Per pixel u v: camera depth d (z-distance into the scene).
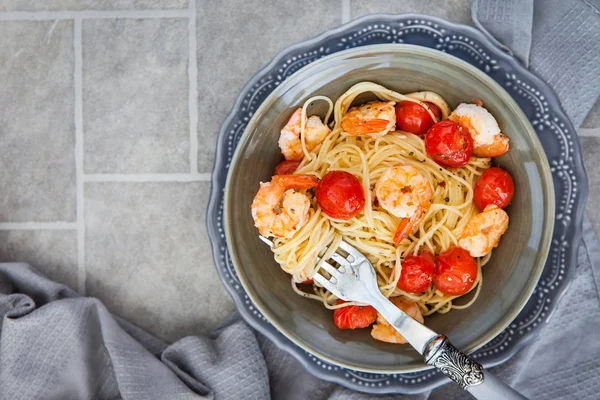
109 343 0.53
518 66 0.48
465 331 0.47
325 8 0.55
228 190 0.46
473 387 0.44
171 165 0.56
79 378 0.54
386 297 0.48
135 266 0.56
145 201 0.56
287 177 0.45
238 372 0.52
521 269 0.46
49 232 0.56
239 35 0.55
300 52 0.49
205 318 0.56
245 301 0.50
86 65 0.56
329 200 0.45
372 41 0.49
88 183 0.56
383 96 0.48
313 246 0.47
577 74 0.51
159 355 0.55
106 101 0.56
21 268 0.54
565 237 0.48
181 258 0.56
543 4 0.52
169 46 0.55
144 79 0.55
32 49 0.56
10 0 0.56
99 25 0.56
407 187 0.45
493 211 0.46
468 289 0.47
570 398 0.52
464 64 0.45
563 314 0.52
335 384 0.54
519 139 0.45
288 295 0.48
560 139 0.48
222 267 0.50
